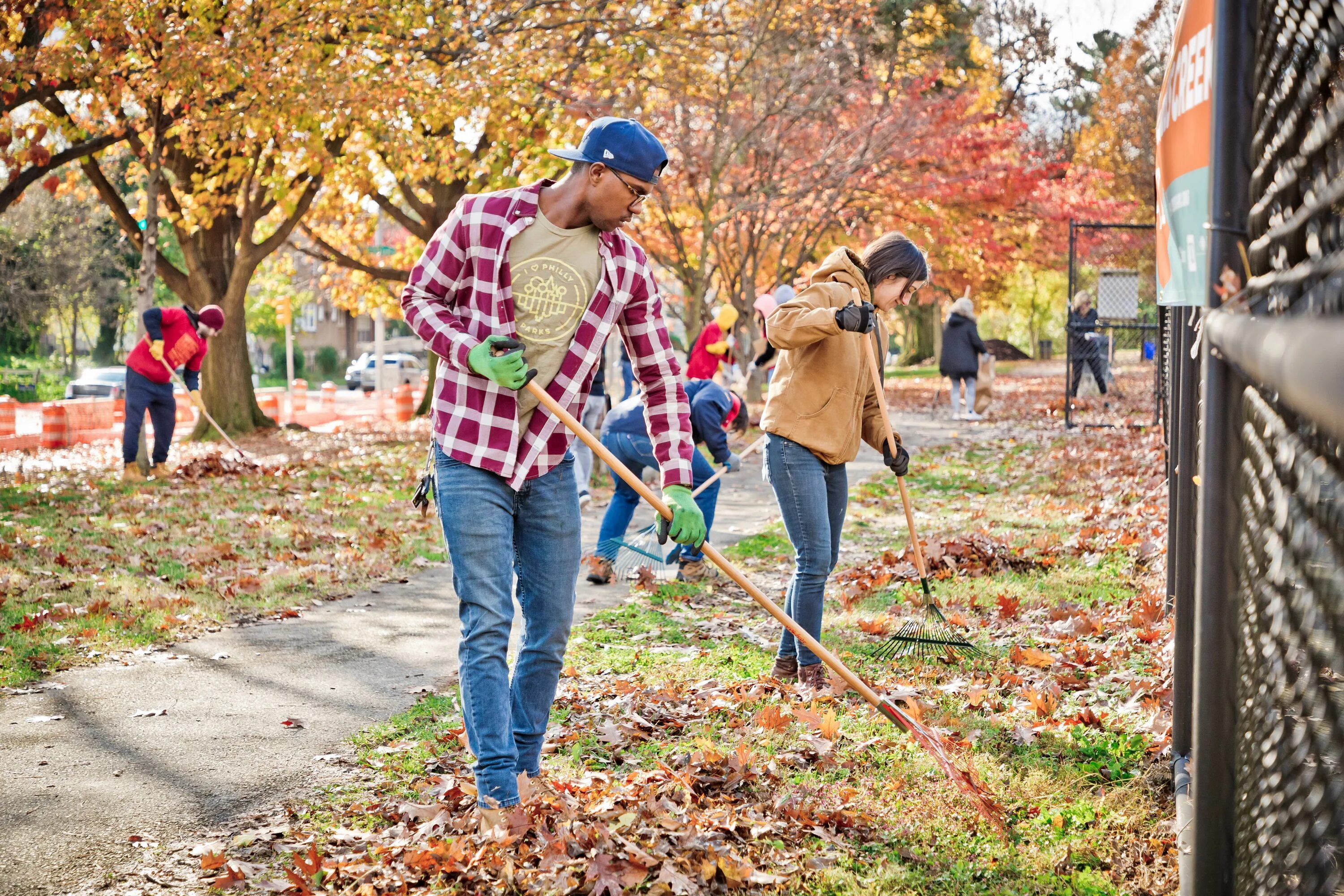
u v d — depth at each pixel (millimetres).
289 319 27375
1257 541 1714
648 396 3291
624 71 13703
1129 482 9398
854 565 6863
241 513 9125
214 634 5422
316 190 17500
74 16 11047
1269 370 982
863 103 17297
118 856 2932
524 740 3162
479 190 16312
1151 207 21453
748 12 15023
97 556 7102
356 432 19000
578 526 3176
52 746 3799
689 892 2615
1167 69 2947
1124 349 23484
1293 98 1497
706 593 6344
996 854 2887
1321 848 1276
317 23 12141
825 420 4293
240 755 3717
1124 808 3096
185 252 17484
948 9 24797
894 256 4410
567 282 3018
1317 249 1323
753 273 18250
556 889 2604
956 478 10805
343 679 4652
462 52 12867
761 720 3850
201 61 11172
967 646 4594
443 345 2926
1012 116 24859
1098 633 4996
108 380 27781
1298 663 1387
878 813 3143
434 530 8539
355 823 3135
